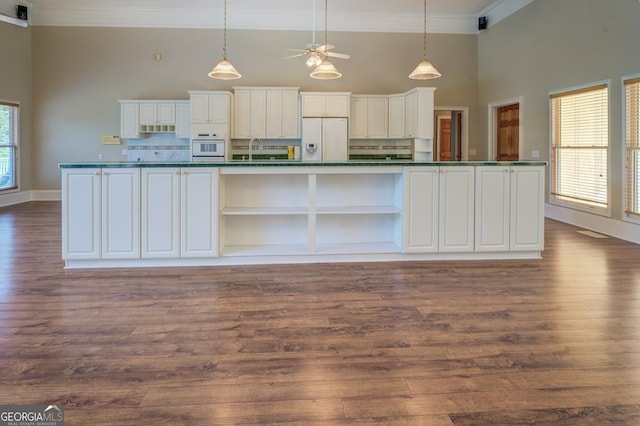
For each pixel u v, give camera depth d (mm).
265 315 2754
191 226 3848
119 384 1904
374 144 8297
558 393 1832
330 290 3268
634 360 2129
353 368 2059
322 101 7703
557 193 6465
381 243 4383
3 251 4504
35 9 8086
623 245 4844
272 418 1662
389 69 8406
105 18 8133
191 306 2920
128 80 8273
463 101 8602
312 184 3990
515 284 3414
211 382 1928
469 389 1868
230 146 7805
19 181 8133
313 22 7617
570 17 6004
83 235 3785
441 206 4055
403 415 1682
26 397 1798
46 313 2779
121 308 2877
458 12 8203
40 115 8305
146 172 3787
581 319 2674
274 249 4125
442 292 3219
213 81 8281
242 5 7793
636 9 4898
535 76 6844
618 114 5203
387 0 7527
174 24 8172
